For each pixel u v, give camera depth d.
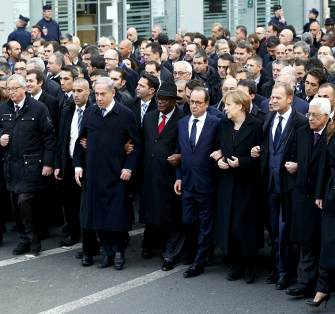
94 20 24.12
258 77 12.78
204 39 16.86
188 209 9.93
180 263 10.43
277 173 9.30
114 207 10.11
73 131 10.90
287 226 9.18
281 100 9.21
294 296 9.06
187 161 9.86
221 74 12.54
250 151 9.53
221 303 8.93
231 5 27.86
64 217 12.23
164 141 10.16
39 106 10.80
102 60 13.41
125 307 8.81
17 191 10.71
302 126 9.02
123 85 12.13
